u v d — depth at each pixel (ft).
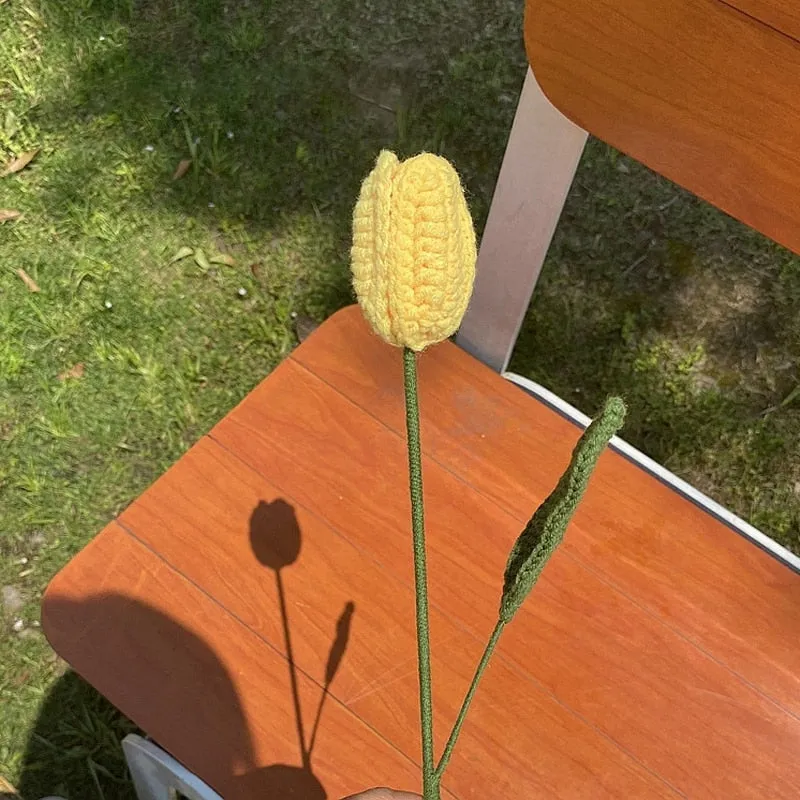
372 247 1.06
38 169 4.64
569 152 2.20
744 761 2.29
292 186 4.56
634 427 3.97
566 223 4.40
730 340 4.14
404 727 2.32
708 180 1.95
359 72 4.84
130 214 4.51
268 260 4.40
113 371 4.14
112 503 3.92
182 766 2.32
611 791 2.25
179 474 2.61
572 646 2.41
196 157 4.61
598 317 4.19
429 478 2.63
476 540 2.55
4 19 5.00
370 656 2.41
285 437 2.68
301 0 5.02
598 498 2.61
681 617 2.45
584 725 2.32
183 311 4.28
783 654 2.41
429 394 2.76
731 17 1.64
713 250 4.34
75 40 4.97
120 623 2.43
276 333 4.25
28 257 4.40
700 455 3.92
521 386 2.91
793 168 1.79
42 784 3.41
